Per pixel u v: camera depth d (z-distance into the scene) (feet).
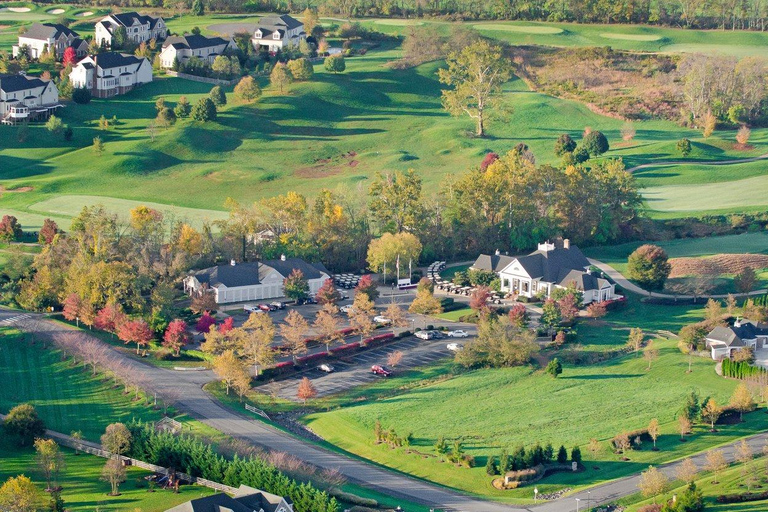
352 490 582.35
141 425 639.35
